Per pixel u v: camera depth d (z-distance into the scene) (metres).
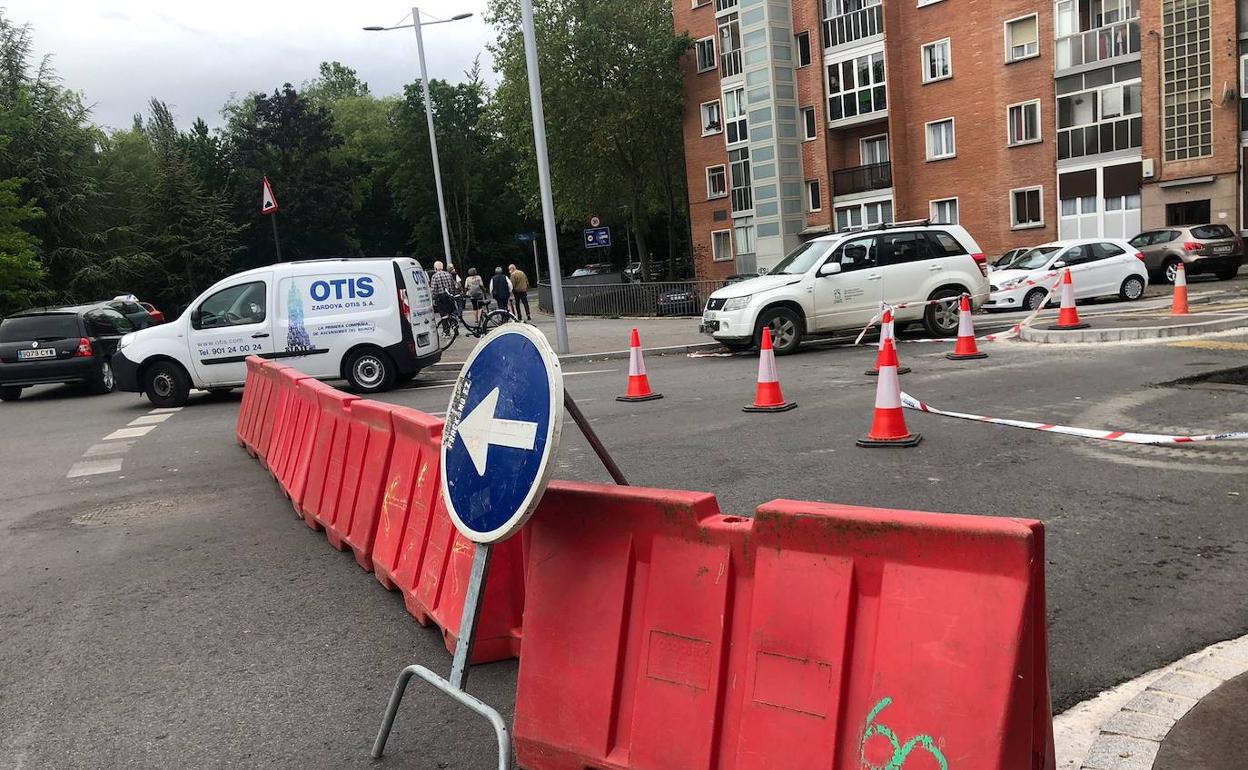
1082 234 30.58
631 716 2.65
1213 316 13.92
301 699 3.70
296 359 13.57
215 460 9.02
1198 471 5.88
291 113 63.69
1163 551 4.53
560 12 40.56
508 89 41.72
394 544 4.80
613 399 10.99
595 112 40.91
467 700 2.79
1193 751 2.69
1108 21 29.05
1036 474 6.09
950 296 14.98
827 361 13.05
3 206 31.38
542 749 2.86
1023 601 1.94
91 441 10.90
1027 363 11.05
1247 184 27.12
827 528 2.24
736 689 2.41
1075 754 2.77
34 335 16.36
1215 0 26.80
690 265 45.56
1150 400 8.30
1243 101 26.83
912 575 2.10
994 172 32.41
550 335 22.03
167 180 50.19
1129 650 3.52
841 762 2.14
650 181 47.25
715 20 39.75
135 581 5.38
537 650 2.93
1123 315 15.87
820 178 37.06
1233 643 3.46
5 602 5.15
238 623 4.59
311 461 6.41
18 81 40.59
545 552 2.97
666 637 2.59
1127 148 29.06
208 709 3.66
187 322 13.66
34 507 7.53
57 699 3.84
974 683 1.96
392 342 13.62
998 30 31.58
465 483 3.02
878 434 7.31
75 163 41.62
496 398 2.93
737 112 39.59
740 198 40.09
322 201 62.94
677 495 2.64
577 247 79.06
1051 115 30.72
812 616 2.24
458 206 73.06
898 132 34.41
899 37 34.31
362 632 4.37
